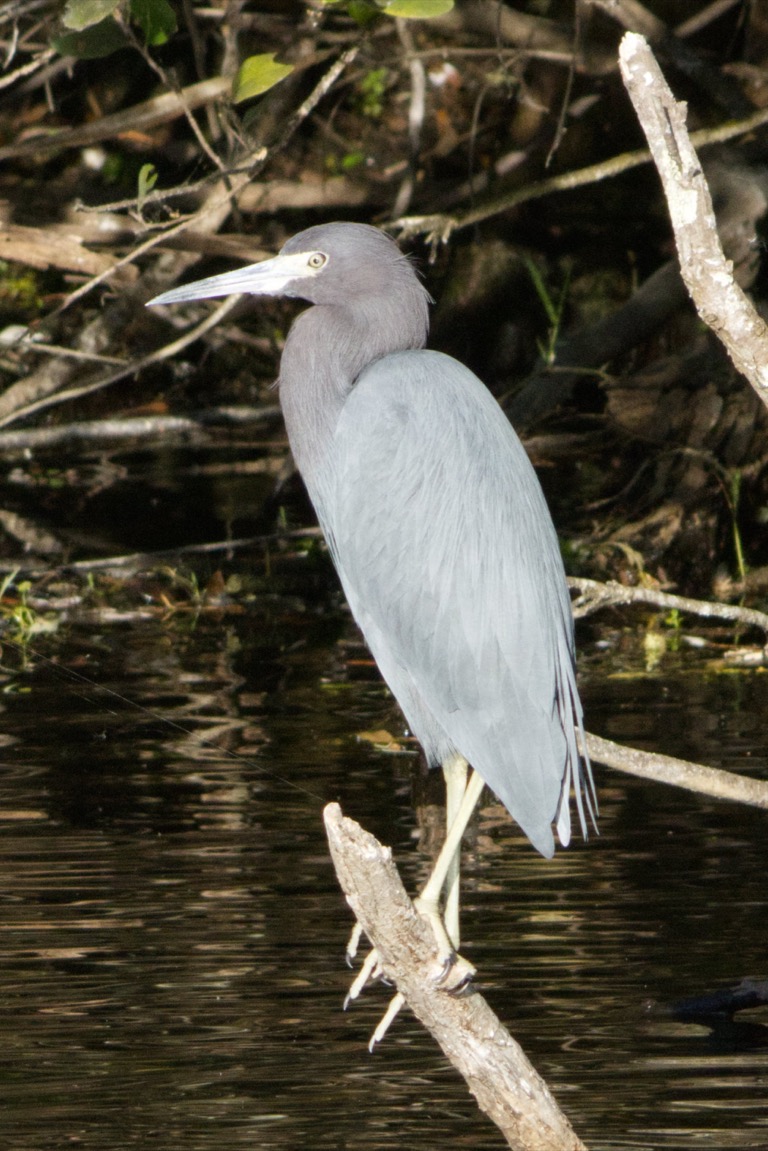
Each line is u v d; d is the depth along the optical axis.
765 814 9.42
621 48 5.25
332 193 20.05
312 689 12.45
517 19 18.19
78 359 18.11
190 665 13.27
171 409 22.11
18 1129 5.82
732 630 14.47
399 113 23.08
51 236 16.78
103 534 17.73
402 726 11.35
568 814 6.41
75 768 10.30
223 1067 6.34
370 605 7.04
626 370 20.27
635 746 10.42
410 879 8.25
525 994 6.94
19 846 8.80
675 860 8.59
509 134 21.16
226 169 11.46
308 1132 5.86
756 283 17.33
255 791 9.81
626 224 21.94
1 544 17.28
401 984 5.14
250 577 16.28
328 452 7.50
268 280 7.57
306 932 7.67
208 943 7.54
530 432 20.45
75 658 13.51
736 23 20.75
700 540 16.42
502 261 21.72
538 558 6.71
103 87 21.66
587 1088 6.14
